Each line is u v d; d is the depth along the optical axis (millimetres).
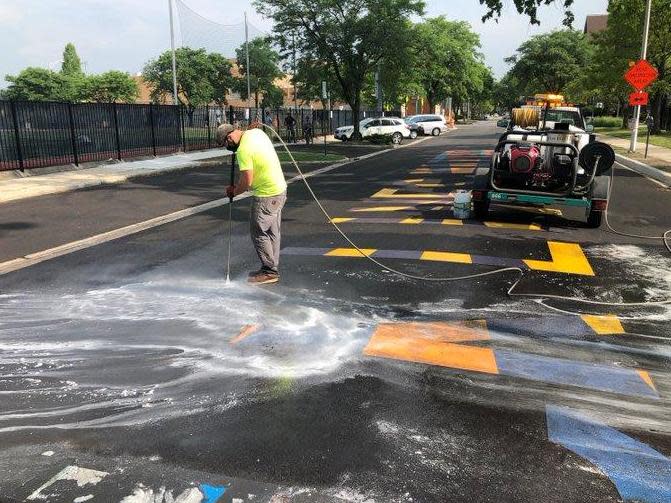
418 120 43312
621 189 13352
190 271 6344
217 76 77250
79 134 17797
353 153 26188
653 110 35188
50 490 2625
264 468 2789
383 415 3291
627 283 5980
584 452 2951
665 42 28812
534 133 9062
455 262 6719
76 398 3498
